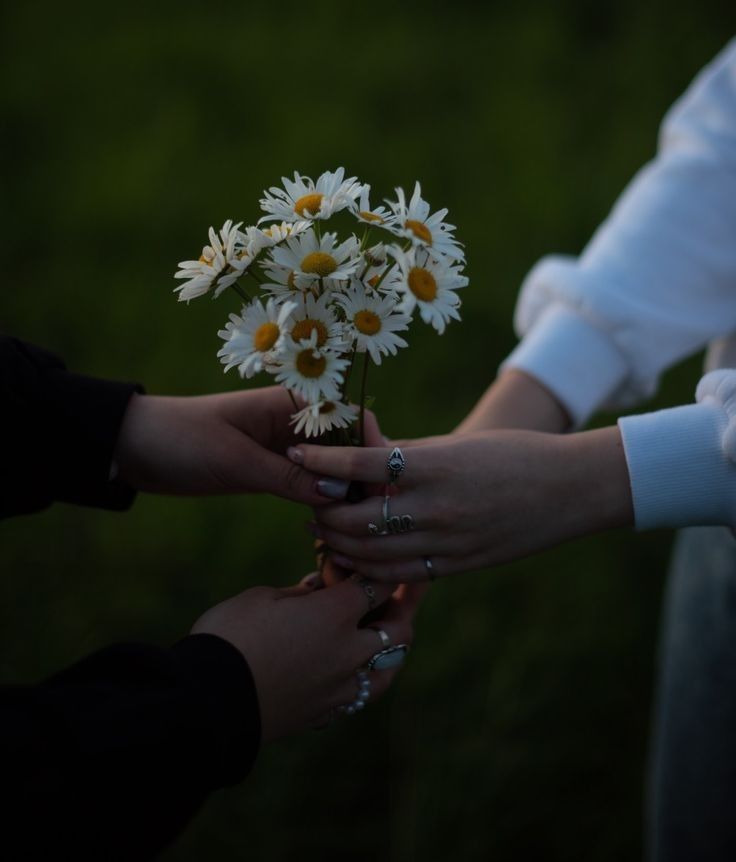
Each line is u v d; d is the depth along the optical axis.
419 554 0.98
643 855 1.61
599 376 1.25
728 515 0.96
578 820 1.65
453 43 4.23
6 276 3.01
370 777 1.72
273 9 4.66
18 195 3.38
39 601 2.02
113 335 2.74
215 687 0.82
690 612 1.30
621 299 1.21
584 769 1.72
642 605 1.97
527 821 1.65
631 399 1.33
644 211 1.25
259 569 2.06
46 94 3.98
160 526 2.19
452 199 3.19
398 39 4.28
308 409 0.88
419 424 2.39
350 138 3.49
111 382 1.08
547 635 1.92
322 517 1.01
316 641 0.93
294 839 1.63
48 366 1.06
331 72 4.03
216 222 3.13
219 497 2.25
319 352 0.83
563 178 3.24
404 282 0.84
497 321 2.69
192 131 3.63
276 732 0.91
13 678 1.85
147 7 4.75
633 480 0.95
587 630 1.92
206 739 0.78
